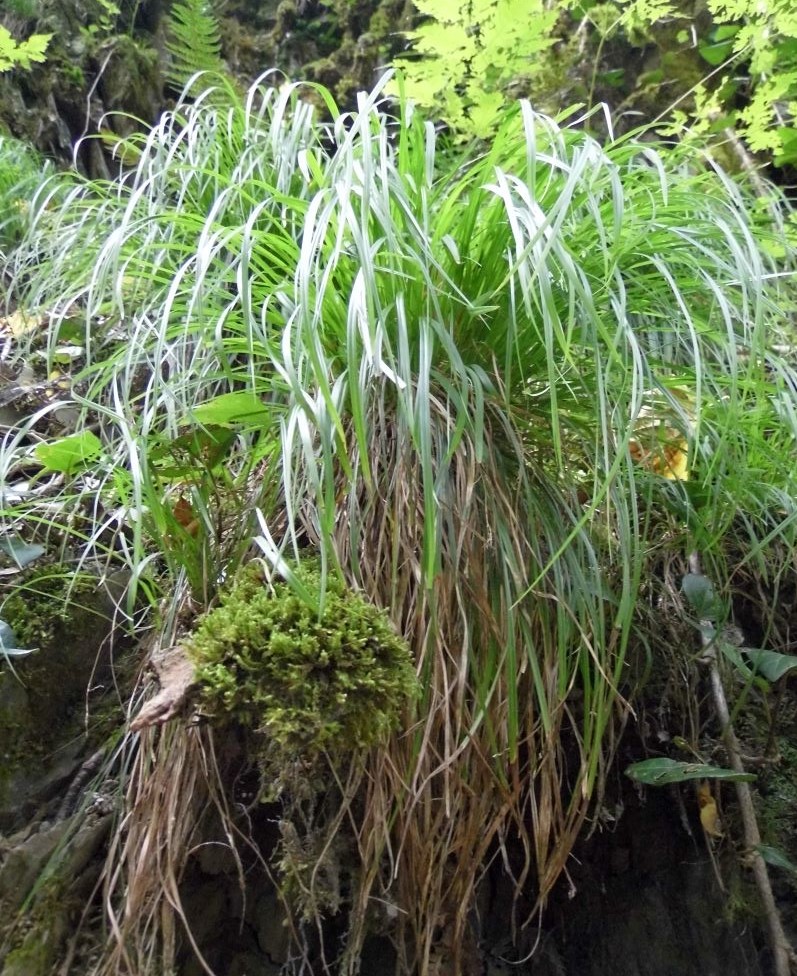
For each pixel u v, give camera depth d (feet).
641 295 1.68
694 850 1.81
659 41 3.73
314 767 1.43
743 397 1.68
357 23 4.51
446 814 1.42
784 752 1.90
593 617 1.48
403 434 1.49
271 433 1.67
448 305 1.56
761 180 2.45
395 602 1.48
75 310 2.39
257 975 1.59
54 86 3.87
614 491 1.61
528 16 2.24
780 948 1.63
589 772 1.48
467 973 1.63
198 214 1.84
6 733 1.66
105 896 1.42
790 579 2.09
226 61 4.47
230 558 1.63
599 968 1.77
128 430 1.43
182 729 1.47
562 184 1.56
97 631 1.83
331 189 1.38
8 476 2.10
